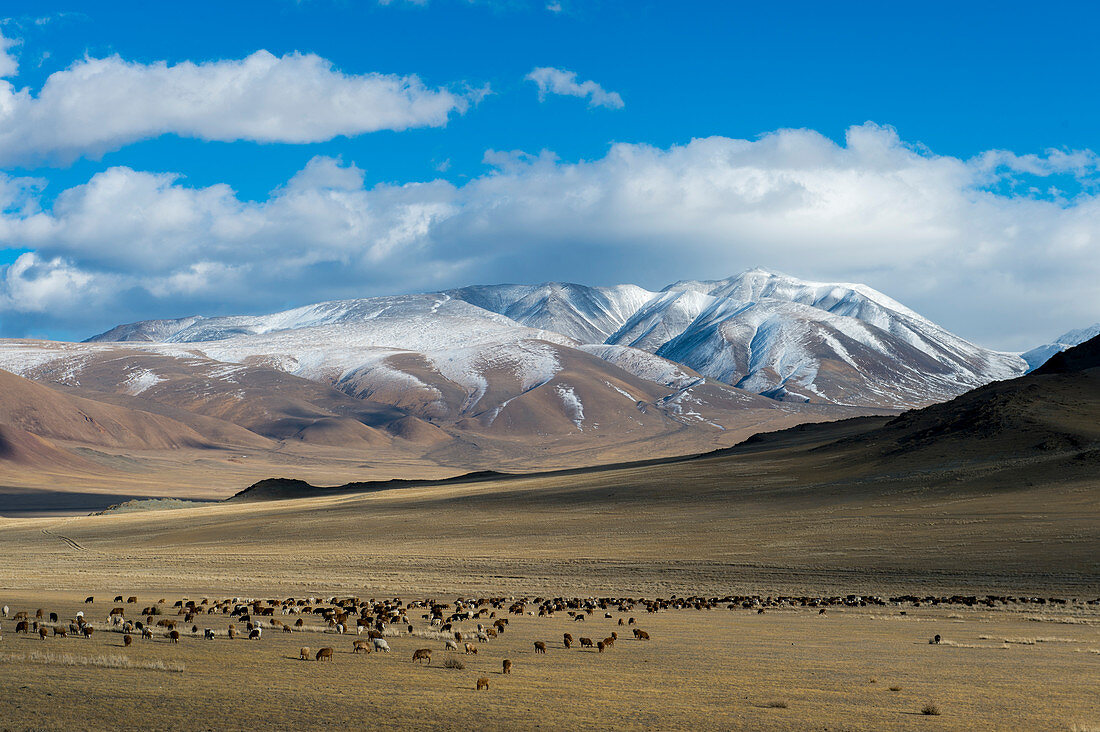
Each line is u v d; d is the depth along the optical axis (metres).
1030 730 20.33
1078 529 77.88
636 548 89.19
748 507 108.81
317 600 58.84
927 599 60.22
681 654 34.06
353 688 23.61
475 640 37.34
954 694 25.14
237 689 22.80
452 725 19.56
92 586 70.19
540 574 77.38
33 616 42.44
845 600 60.47
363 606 50.47
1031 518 83.94
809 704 23.11
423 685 24.53
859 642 39.66
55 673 23.98
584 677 27.14
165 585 71.12
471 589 68.12
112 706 20.11
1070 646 39.00
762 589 67.31
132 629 37.00
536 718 20.44
